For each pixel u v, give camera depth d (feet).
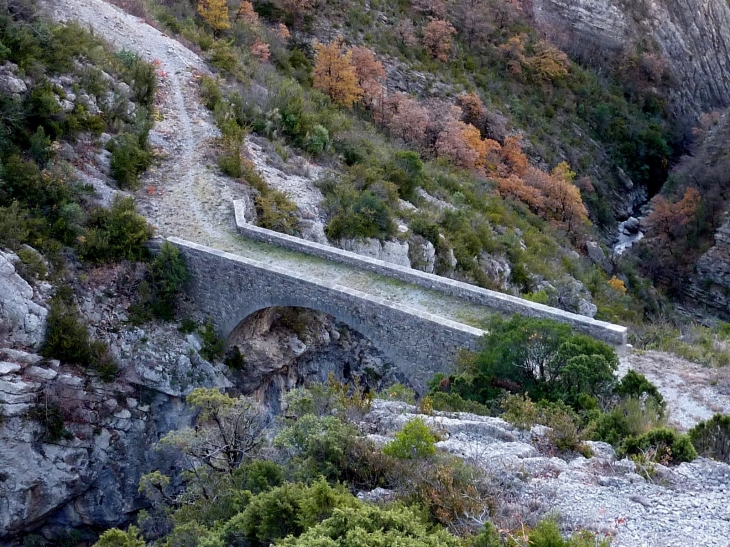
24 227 89.10
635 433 56.49
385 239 112.57
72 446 84.33
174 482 88.17
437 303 84.69
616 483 47.85
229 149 114.62
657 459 51.29
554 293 129.29
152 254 95.91
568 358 68.13
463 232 131.03
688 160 221.05
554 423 55.62
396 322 80.69
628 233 217.15
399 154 145.48
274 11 202.49
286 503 44.45
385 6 226.38
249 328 96.99
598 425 58.54
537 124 225.35
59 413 83.76
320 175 123.03
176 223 100.42
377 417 59.06
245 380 96.32
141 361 90.38
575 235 180.14
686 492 46.98
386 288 87.66
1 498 80.07
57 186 94.17
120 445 87.61
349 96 170.81
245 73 147.84
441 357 78.69
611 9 269.44
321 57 172.76
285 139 129.80
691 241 195.52
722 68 295.07
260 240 97.81
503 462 50.34
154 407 90.68
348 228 111.04
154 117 119.75
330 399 61.87
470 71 226.99
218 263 92.22
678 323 153.48
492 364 70.69
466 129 184.14
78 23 125.39
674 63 279.08
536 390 67.31
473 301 84.89
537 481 48.06
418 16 231.50
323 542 38.68
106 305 91.56
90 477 85.61
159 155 112.98
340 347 107.96
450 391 70.90
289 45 196.65
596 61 264.93
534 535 39.86
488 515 44.19
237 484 53.21
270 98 134.62
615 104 249.96
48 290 87.25
